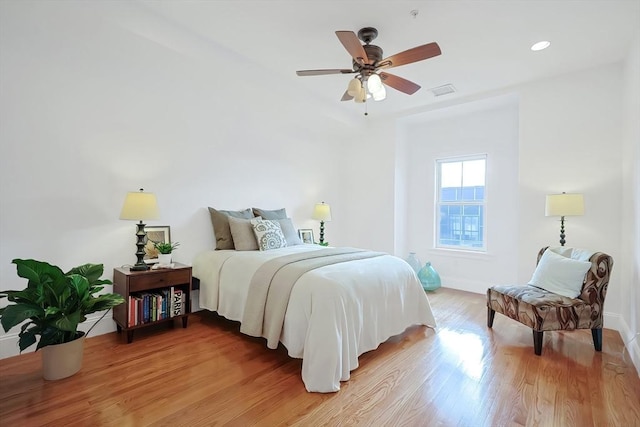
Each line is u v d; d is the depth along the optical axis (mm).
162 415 1598
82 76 2523
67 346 1932
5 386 1835
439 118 4535
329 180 5027
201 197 3379
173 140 3137
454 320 3100
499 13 2234
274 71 3258
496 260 4117
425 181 4777
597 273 2383
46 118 2354
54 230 2402
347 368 1958
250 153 3881
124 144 2779
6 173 2193
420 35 2525
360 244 5020
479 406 1706
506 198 4039
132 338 2521
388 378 1989
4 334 2182
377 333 2314
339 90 3748
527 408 1687
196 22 2424
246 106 3736
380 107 4309
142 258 2641
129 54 2537
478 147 4258
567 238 3162
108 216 2686
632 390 1854
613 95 2949
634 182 2436
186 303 2816
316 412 1642
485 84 3482
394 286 2551
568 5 2139
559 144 3227
